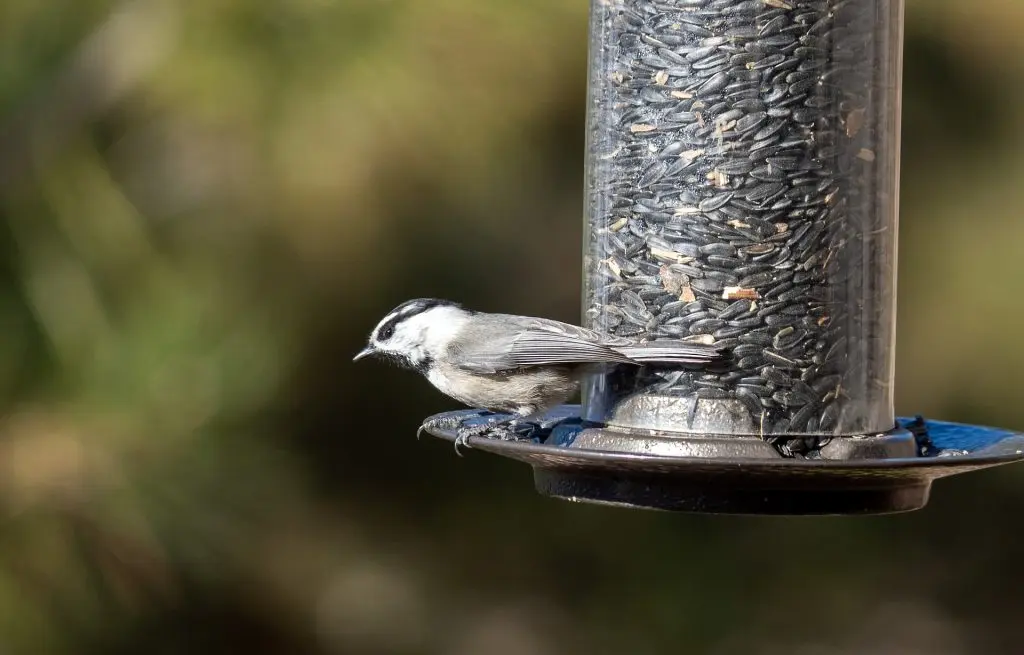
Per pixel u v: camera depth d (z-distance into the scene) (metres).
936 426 9.29
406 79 11.25
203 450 10.66
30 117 10.88
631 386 8.64
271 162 11.48
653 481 8.13
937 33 15.36
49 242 10.46
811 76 8.48
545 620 14.39
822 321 8.50
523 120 12.29
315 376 13.32
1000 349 14.48
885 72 8.73
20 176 10.66
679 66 8.57
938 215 15.05
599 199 9.00
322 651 13.24
